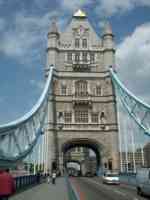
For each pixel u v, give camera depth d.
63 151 74.44
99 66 81.50
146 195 27.16
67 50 82.25
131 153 66.94
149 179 25.55
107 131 75.94
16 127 40.44
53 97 76.94
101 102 78.25
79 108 77.38
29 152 50.50
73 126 75.94
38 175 45.16
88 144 77.12
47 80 74.31
